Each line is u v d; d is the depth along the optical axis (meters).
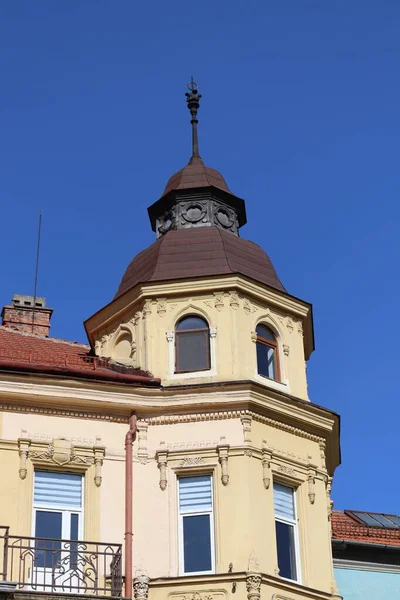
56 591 26.12
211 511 27.75
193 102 37.16
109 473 27.91
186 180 34.59
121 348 31.25
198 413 28.72
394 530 34.16
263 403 28.88
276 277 32.31
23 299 36.53
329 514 29.59
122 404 28.58
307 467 29.34
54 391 28.12
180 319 30.38
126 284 32.41
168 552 27.09
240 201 34.41
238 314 30.12
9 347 31.34
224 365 29.45
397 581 32.78
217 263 31.20
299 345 31.45
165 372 29.58
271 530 27.50
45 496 27.36
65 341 33.59
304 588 27.34
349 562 32.62
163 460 28.17
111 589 25.58
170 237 32.50
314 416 29.95
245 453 28.05
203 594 26.30
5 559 24.59
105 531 27.16
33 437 27.64
